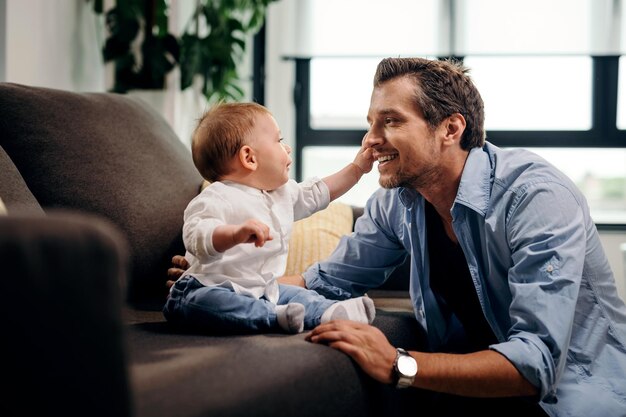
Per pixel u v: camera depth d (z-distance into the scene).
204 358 1.02
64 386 0.64
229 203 1.38
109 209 1.75
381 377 1.18
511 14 4.02
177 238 1.88
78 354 0.65
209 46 3.42
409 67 1.53
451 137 1.52
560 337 1.26
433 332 1.68
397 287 2.19
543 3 4.00
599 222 3.92
